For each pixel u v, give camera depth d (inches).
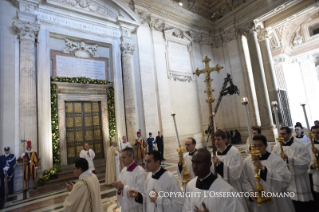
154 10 486.3
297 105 685.3
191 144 119.4
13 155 260.5
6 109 283.4
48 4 340.8
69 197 94.5
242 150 395.9
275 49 706.8
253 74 524.4
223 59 586.2
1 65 289.1
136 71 430.0
